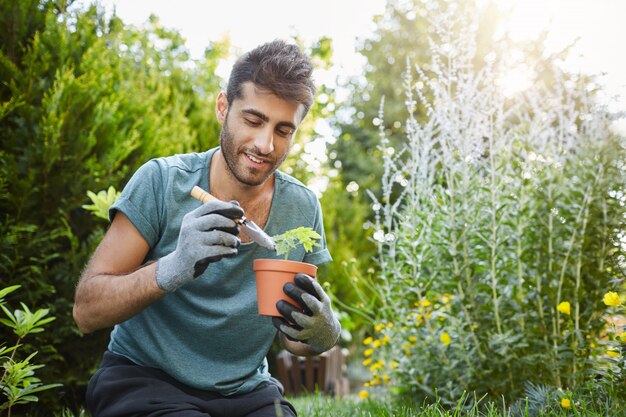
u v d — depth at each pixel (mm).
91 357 3693
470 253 3301
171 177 2041
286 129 1948
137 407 1853
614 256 3285
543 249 3191
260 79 1892
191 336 2027
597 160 3316
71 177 3662
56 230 3549
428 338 3320
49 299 3559
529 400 2664
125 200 1969
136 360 2027
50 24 3861
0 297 2422
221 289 2039
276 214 2188
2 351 2404
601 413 2342
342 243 7934
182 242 1713
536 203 3291
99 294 1826
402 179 3734
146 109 4539
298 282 1802
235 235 1743
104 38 4539
